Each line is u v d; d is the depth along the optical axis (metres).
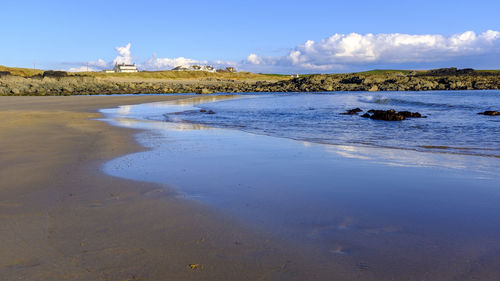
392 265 3.06
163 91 64.38
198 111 24.45
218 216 4.34
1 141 10.31
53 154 8.45
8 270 2.98
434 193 5.32
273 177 6.35
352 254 3.28
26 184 5.82
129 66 185.00
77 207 4.68
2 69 120.31
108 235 3.74
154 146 9.86
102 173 6.64
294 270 2.99
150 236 3.72
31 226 3.99
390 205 4.76
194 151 9.08
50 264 3.09
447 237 3.65
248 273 2.94
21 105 28.83
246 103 34.72
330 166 7.28
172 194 5.30
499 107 27.50
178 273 2.94
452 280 2.80
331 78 99.81
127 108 27.12
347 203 4.85
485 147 10.04
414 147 10.02
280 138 11.70
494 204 4.77
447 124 16.36
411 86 80.44
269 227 3.97
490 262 3.08
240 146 9.94
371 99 41.88
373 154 8.73
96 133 12.40
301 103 34.66
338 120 18.61
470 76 90.81
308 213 4.45
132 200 5.00
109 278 2.86
